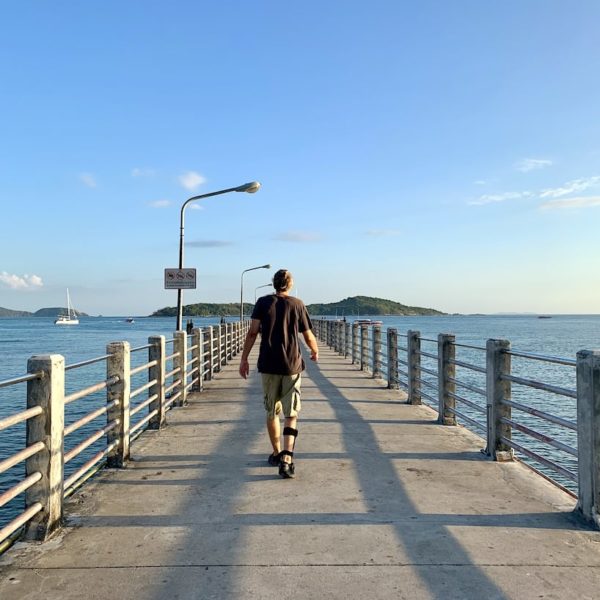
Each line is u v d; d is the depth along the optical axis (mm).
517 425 5547
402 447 6438
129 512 4324
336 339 22219
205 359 12875
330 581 3172
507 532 3893
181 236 17594
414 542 3719
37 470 3830
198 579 3205
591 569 3332
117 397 5707
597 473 4031
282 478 5203
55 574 3279
